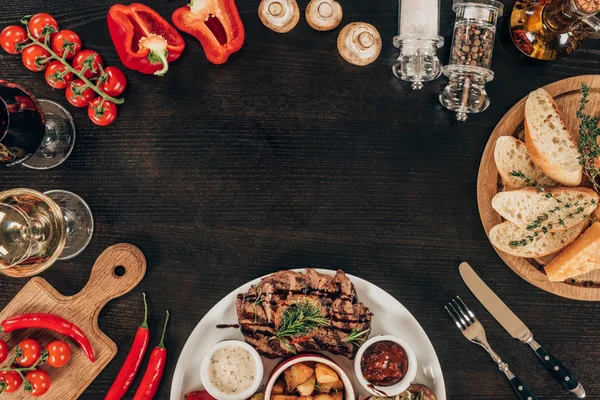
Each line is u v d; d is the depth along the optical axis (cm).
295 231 84
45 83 83
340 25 84
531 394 81
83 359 82
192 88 84
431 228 84
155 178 84
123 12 79
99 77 80
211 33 80
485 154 81
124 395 83
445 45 85
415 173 84
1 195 74
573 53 84
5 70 83
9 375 77
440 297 84
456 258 84
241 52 84
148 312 83
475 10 79
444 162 84
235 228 84
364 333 78
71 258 83
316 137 84
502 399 84
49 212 79
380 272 84
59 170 83
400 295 84
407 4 80
